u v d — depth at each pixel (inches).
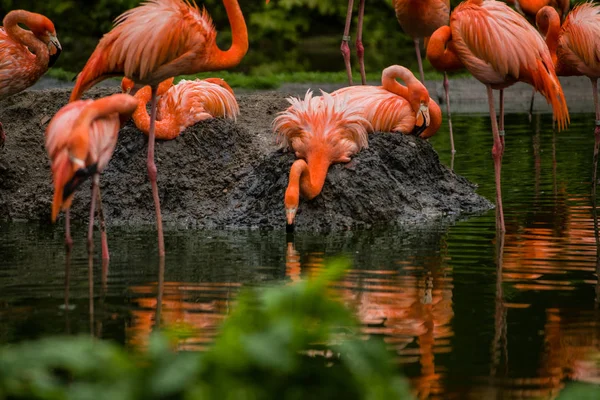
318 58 1111.0
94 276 335.9
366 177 456.4
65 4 1163.9
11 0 1162.6
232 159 500.4
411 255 368.2
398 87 503.8
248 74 1004.6
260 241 407.2
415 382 221.6
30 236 426.6
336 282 320.5
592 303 291.6
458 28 430.6
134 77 383.9
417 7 633.0
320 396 151.4
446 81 649.0
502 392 215.3
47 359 138.3
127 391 139.9
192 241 410.0
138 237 422.0
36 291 312.7
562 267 340.8
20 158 510.6
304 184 430.0
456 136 708.0
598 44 477.4
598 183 519.5
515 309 285.1
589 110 835.4
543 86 417.1
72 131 319.0
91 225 349.1
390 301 294.4
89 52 1085.1
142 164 491.5
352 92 503.5
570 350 245.6
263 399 145.9
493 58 416.8
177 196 480.4
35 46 479.2
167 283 323.0
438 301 295.3
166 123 496.4
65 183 317.1
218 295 304.2
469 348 246.8
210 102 513.0
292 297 147.6
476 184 524.4
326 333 150.3
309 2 1210.0
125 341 251.3
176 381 139.3
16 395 141.4
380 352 153.2
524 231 410.9
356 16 1227.9
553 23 507.8
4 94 484.7
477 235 408.5
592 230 406.6
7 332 261.7
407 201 465.7
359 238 410.6
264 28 1182.9
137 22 376.5
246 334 144.8
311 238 413.1
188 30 384.2
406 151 484.4
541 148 640.4
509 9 426.6
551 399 209.9
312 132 450.3
